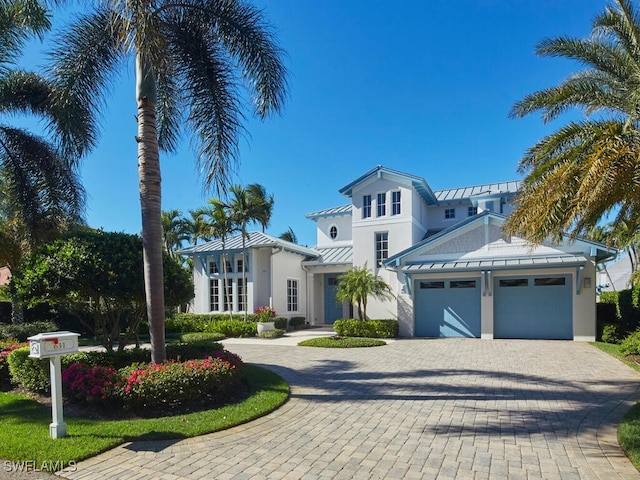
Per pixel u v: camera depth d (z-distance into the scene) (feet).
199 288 82.12
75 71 30.07
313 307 84.69
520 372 33.32
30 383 25.41
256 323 67.97
